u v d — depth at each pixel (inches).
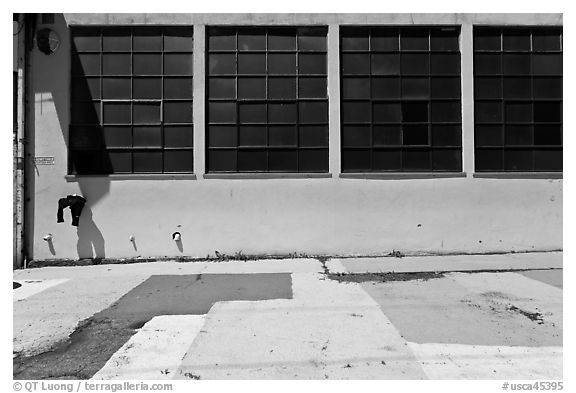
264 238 316.8
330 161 318.0
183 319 185.3
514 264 283.1
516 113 319.9
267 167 320.8
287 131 320.8
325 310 193.6
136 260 311.1
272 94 321.4
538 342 155.8
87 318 189.3
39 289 238.5
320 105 320.8
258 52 321.1
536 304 199.5
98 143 318.3
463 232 319.0
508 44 320.2
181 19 317.4
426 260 299.1
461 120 321.4
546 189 319.0
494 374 133.2
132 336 167.2
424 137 322.3
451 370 135.5
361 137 321.7
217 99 320.2
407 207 319.0
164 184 314.8
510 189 319.3
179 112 319.9
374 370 135.7
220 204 316.2
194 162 316.2
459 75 322.0
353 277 254.2
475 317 182.2
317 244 317.1
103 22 314.3
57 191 311.3
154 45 319.6
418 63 323.0
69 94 315.3
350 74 322.7
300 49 321.7
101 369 140.3
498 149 322.3
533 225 319.0
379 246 318.0
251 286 237.6
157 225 314.2
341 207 318.0
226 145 320.5
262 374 134.3
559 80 322.0
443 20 319.6
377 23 319.3
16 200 305.0
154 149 319.0
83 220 312.0
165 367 140.3
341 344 155.4
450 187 319.6
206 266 291.0
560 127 321.1
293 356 146.3
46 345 160.6
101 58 318.7
